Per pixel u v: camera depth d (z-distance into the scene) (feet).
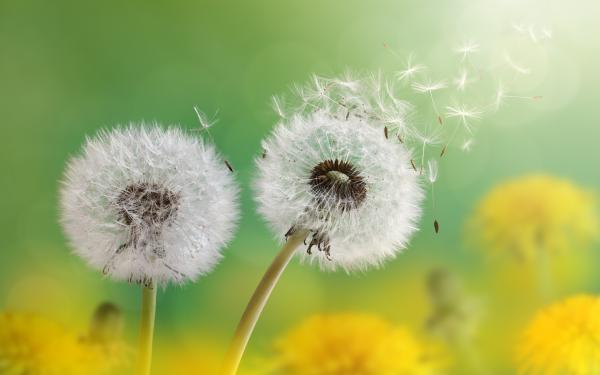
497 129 1.84
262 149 1.46
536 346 1.58
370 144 1.42
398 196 1.42
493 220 1.75
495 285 1.71
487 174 1.81
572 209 1.73
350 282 1.71
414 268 1.72
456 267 1.73
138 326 1.67
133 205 1.41
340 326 1.55
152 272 1.41
